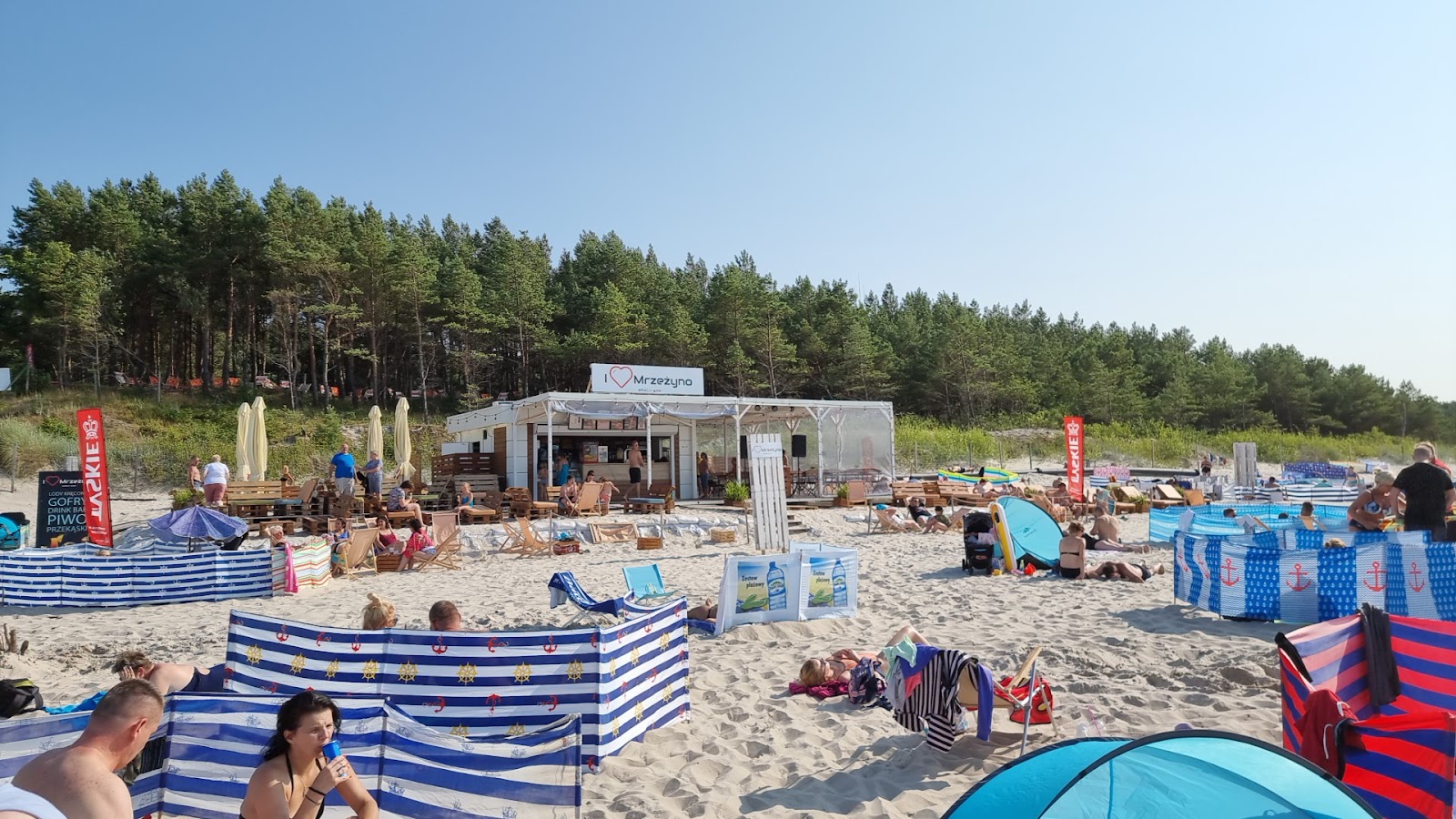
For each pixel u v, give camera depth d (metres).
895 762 5.23
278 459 37.19
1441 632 4.64
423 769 3.70
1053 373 78.62
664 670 6.07
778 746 5.59
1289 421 84.12
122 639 9.93
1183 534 10.20
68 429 40.09
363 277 57.22
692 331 64.19
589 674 5.24
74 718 3.55
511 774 3.74
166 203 65.75
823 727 6.00
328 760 3.16
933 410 72.25
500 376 70.06
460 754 3.74
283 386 59.62
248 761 3.81
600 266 77.81
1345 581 8.86
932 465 42.72
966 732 5.70
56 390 47.53
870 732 5.86
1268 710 5.98
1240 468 29.00
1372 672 4.69
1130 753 2.90
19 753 3.45
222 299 57.72
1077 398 74.56
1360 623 4.79
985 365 70.12
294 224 56.00
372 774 3.67
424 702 5.19
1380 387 86.31
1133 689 6.62
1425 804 3.46
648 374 25.20
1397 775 3.56
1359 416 83.69
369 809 3.20
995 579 12.78
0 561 12.38
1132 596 10.84
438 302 58.78
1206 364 94.12
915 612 10.28
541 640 5.25
